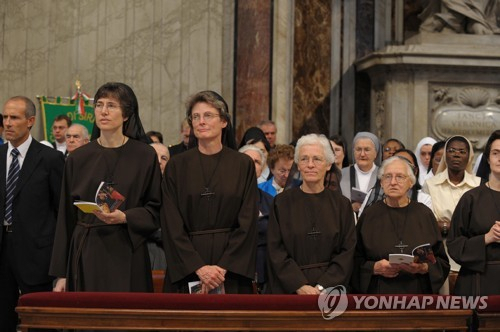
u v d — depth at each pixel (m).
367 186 8.72
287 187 7.42
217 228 6.49
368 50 14.00
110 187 6.20
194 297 5.84
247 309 5.86
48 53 13.31
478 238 6.80
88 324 5.78
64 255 6.46
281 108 13.29
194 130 6.57
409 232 6.86
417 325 6.11
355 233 6.75
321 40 13.88
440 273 6.73
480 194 7.03
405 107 13.03
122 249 6.37
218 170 6.54
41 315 5.77
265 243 7.26
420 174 10.21
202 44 13.43
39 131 13.18
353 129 13.93
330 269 6.59
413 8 14.02
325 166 6.79
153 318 5.79
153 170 6.56
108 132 6.51
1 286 7.21
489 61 12.94
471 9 13.39
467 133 13.12
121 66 13.38
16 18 13.36
